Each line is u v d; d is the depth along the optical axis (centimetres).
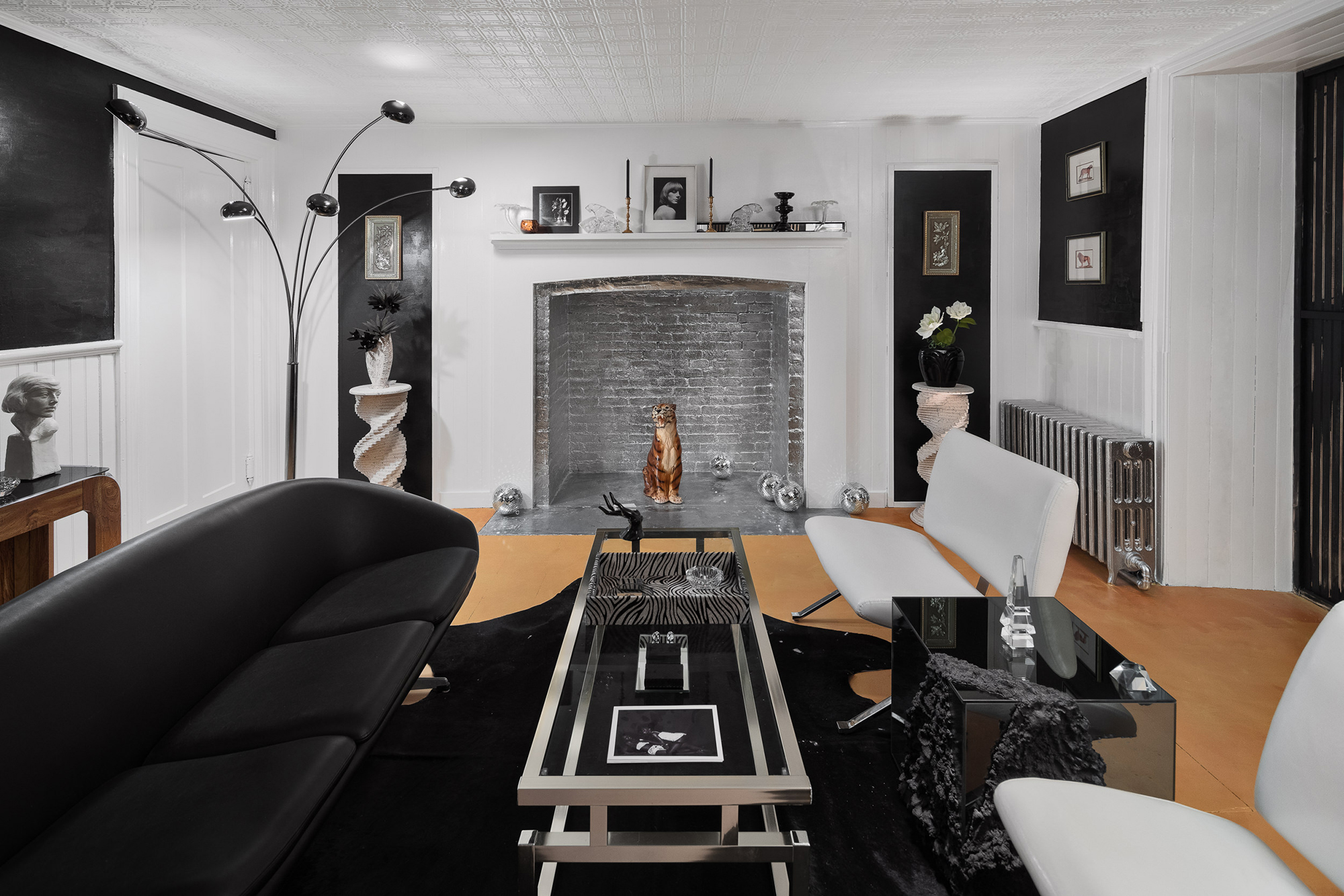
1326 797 142
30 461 298
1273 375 391
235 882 140
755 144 531
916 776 216
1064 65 403
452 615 271
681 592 256
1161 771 185
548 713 180
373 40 364
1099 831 143
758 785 159
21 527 276
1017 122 529
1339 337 360
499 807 222
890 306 545
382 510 316
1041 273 538
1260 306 389
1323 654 150
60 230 367
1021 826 147
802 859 172
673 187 532
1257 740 259
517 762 245
